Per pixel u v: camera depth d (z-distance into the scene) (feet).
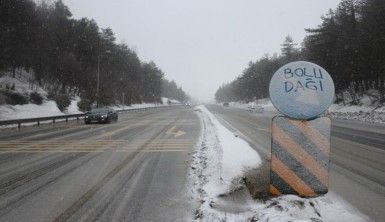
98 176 33.22
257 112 211.82
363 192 26.48
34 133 79.36
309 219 18.01
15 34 185.47
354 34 197.06
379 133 77.25
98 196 26.43
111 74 315.99
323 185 21.13
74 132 81.20
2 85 174.09
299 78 21.02
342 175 32.78
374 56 183.21
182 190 27.76
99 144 57.72
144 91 434.30
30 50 207.62
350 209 22.12
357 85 218.59
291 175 21.24
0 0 170.50
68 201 25.21
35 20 206.49
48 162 40.93
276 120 21.36
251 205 21.33
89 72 265.95
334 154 45.91
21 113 131.95
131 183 30.35
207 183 27.17
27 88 187.32
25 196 26.53
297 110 21.03
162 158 43.32
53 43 236.63
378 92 198.70
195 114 182.50
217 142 46.26
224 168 27.02
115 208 23.58
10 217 22.07
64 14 266.16
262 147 50.14
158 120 128.98
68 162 40.83
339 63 208.03
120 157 44.29
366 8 183.42
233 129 83.87
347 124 109.91
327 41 214.69
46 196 26.50
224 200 22.36
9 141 63.46
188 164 39.04
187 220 21.27
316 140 21.15
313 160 21.16
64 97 174.29
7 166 38.58
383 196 25.38
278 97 21.09
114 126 100.48
